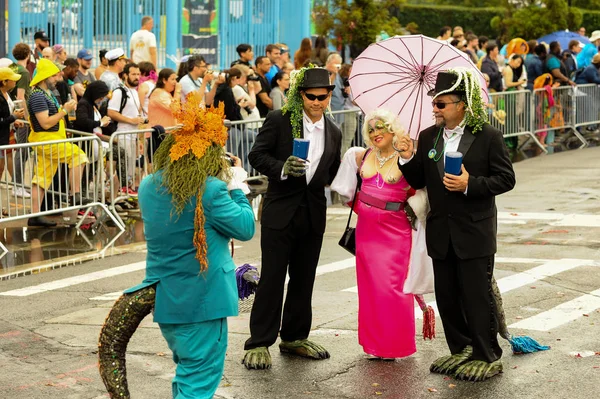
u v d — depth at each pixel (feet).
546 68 63.52
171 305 16.79
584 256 32.32
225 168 17.08
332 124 22.31
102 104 43.62
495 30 105.70
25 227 38.91
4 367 21.89
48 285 29.86
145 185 17.08
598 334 23.67
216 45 69.51
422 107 22.98
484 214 20.35
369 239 21.85
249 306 23.99
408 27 70.33
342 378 20.99
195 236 16.62
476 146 20.22
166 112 42.32
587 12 110.63
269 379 20.95
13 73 39.45
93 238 37.06
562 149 61.67
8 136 39.81
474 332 20.59
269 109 47.16
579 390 19.94
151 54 55.31
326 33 66.95
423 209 21.31
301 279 22.45
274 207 21.88
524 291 27.78
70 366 21.98
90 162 38.81
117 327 17.08
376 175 21.76
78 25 61.67
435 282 21.02
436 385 20.42
